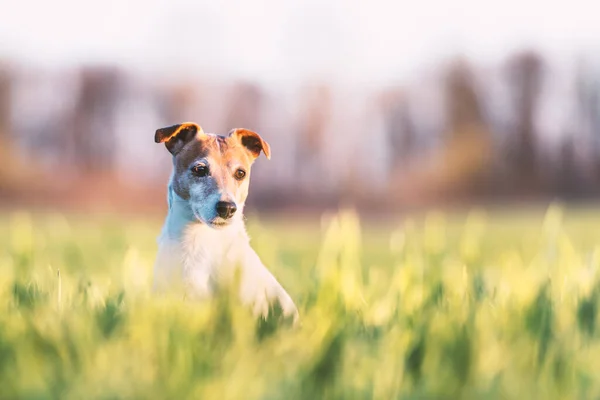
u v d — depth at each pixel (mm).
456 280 4988
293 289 6754
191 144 6445
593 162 52219
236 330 3789
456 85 52094
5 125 48000
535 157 52531
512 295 4617
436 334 3611
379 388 3189
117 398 3021
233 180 6281
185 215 6109
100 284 6555
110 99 49375
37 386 3123
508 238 19516
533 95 52531
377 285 5934
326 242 4969
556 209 5465
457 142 52000
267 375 3342
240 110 49438
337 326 3857
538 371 3520
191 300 5461
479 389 3236
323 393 3211
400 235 5523
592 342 3984
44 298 4664
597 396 3297
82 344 3508
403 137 50156
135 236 13555
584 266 5016
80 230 24109
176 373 3207
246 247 6051
